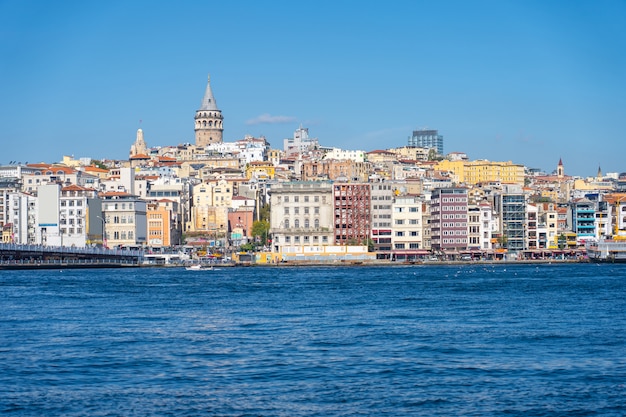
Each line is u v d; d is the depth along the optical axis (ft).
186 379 515.91
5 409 453.17
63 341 647.56
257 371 536.83
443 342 639.35
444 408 454.40
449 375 524.11
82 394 481.05
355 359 573.33
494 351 600.39
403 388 493.36
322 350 606.96
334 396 476.95
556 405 458.91
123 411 449.89
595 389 489.26
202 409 453.17
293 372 533.55
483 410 451.12
